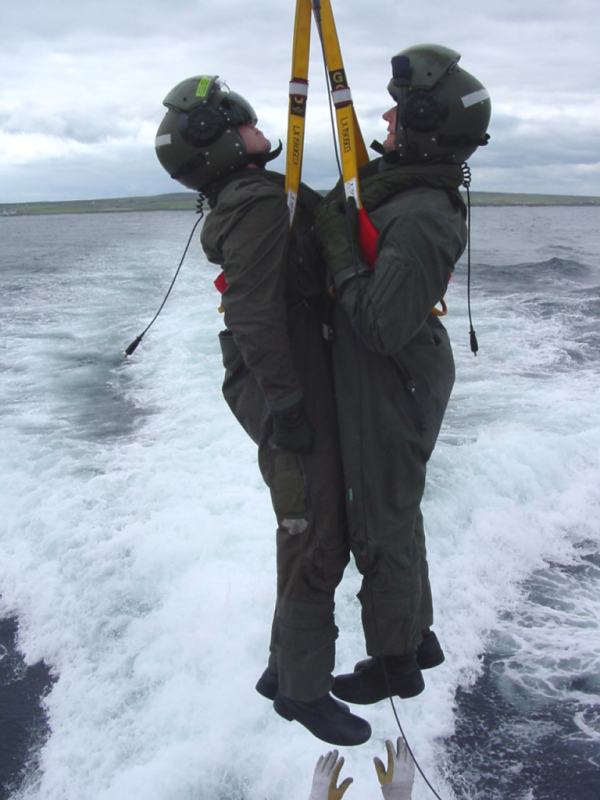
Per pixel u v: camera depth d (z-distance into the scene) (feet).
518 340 39.70
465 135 6.31
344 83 6.15
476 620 17.95
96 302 51.96
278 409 6.18
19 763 14.11
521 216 256.73
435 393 6.61
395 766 8.50
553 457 23.63
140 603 17.42
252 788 13.51
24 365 35.73
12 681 15.98
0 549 19.69
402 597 6.70
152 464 23.17
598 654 16.90
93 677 15.76
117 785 13.60
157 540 18.83
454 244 6.09
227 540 18.67
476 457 23.15
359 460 6.45
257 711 14.43
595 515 21.99
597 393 30.35
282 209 6.13
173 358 35.35
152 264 74.38
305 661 6.84
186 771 13.65
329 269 6.16
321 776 9.01
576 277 70.44
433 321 6.72
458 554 19.77
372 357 6.39
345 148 6.14
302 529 6.57
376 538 6.55
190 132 6.50
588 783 13.99
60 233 148.46
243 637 15.84
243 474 22.06
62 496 21.38
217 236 6.23
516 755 14.61
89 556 18.78
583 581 19.58
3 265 76.13
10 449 24.98
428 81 6.25
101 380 33.04
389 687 7.08
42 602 17.85
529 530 21.09
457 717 15.43
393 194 6.33
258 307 6.02
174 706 14.79
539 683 16.24
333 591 6.95
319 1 6.12
